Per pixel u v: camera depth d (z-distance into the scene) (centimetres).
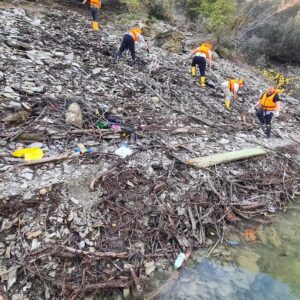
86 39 907
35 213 360
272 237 440
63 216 368
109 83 708
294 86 1548
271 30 1859
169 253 384
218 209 460
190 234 415
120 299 326
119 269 349
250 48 1733
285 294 351
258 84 1136
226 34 1510
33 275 317
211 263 383
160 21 1431
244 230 446
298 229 464
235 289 351
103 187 418
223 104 821
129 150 502
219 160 538
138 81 766
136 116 619
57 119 525
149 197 432
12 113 502
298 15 1933
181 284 350
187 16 1695
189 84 860
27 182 388
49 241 345
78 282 326
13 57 661
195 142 594
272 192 532
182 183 474
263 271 380
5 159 421
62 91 608
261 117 702
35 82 600
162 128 604
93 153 474
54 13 1055
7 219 348
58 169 425
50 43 796
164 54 1034
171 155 518
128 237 379
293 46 1830
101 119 562
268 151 629
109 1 1310
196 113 721
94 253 348
